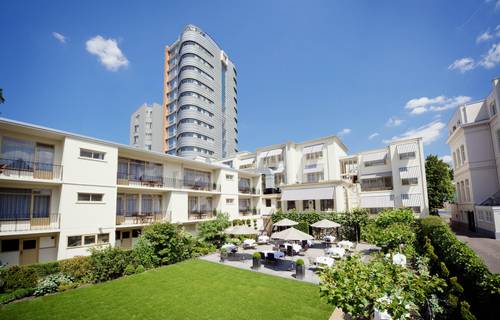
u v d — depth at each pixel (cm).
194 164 3027
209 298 1173
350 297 575
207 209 3238
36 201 1731
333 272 643
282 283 1389
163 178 2662
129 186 2188
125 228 2292
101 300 1155
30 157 1711
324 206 3497
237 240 2611
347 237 2705
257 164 4781
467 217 3173
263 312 1017
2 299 1114
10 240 1600
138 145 7931
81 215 1808
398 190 3519
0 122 1484
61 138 1825
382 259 716
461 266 877
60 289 1277
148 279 1480
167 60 7831
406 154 3547
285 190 3703
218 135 7169
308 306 1070
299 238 1739
